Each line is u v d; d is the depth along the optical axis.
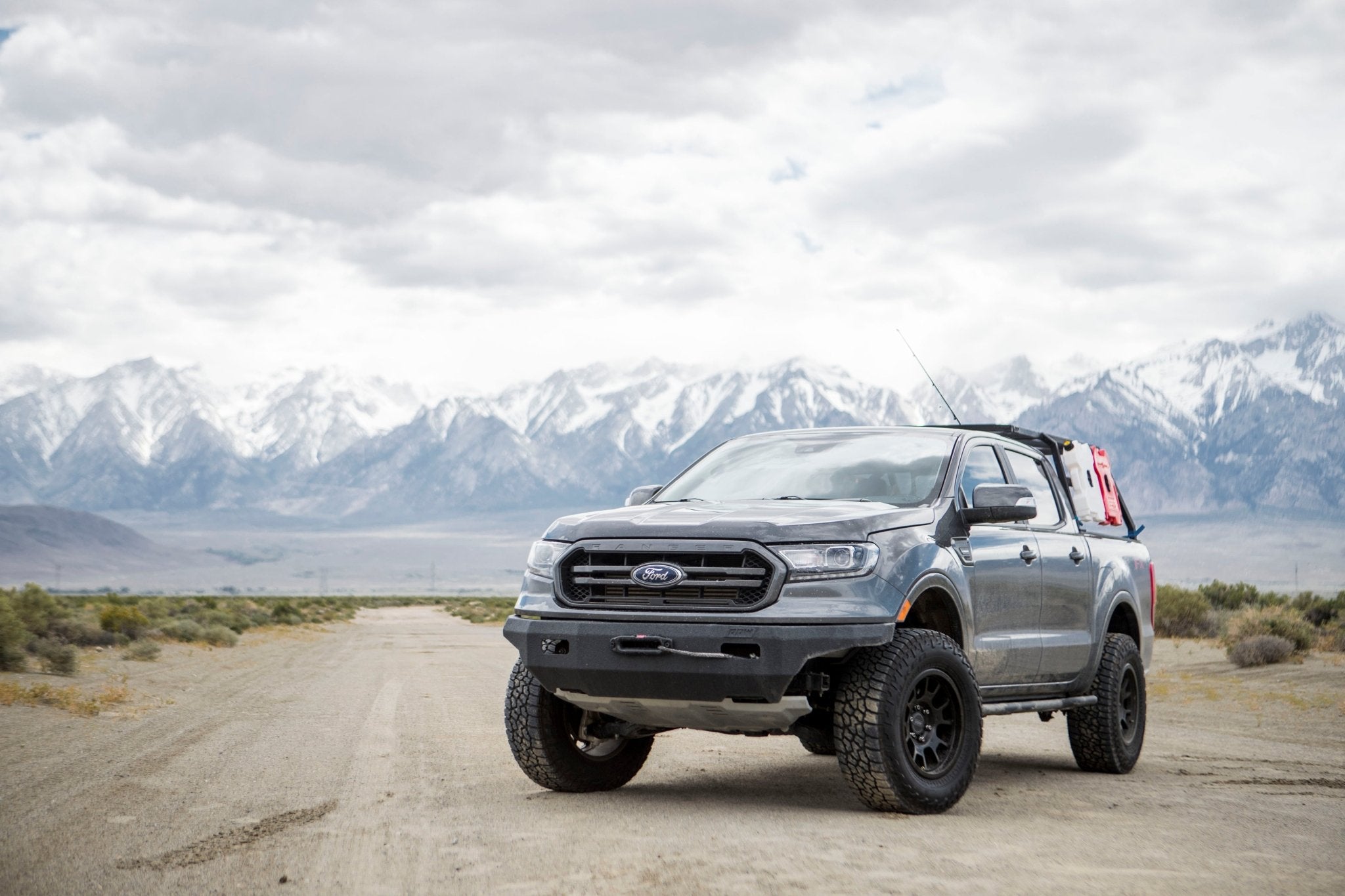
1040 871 5.75
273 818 7.23
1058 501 9.67
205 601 77.50
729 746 10.76
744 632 6.86
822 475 8.45
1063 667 8.98
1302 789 8.66
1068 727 9.59
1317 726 13.27
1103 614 9.52
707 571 7.04
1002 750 11.11
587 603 7.28
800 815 7.18
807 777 8.91
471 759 9.80
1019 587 8.43
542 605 7.45
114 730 11.98
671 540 7.18
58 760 9.79
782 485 8.47
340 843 6.45
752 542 7.04
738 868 5.76
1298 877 5.75
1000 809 7.56
